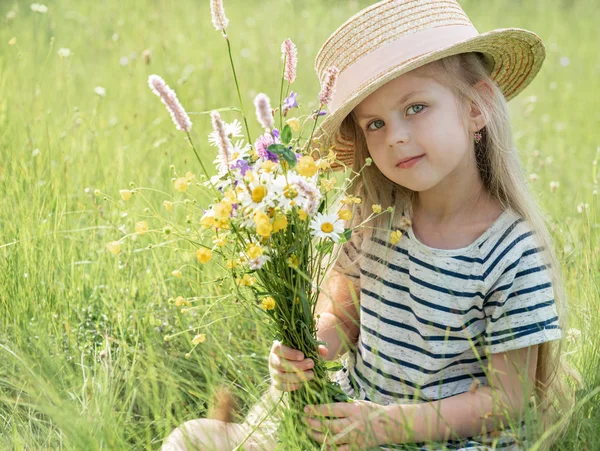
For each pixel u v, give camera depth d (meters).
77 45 6.01
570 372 2.21
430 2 2.08
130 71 4.89
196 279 2.76
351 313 2.34
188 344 2.58
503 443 1.95
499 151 2.08
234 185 1.85
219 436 2.01
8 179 3.15
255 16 7.32
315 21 6.93
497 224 2.03
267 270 1.91
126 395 2.29
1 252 2.71
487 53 2.14
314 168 1.77
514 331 1.95
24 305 2.56
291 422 1.95
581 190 3.82
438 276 2.05
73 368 2.40
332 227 1.82
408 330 2.12
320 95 1.90
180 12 7.16
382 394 2.15
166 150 3.52
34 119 3.92
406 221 2.11
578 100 5.89
